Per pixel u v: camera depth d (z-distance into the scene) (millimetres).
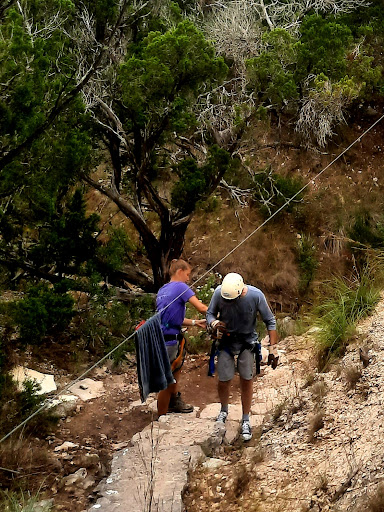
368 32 14508
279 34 11320
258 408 6684
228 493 5090
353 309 8219
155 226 13992
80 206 9969
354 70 12984
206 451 5805
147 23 11336
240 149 12156
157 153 11469
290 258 13000
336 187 14531
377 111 16188
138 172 10664
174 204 10641
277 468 5348
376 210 13953
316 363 7559
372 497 4406
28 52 6844
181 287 6320
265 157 14953
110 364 8805
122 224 13969
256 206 14133
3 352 7836
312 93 11688
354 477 4832
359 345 7191
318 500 4770
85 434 6672
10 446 5973
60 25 9617
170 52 9422
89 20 10367
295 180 14461
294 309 11586
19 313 7758
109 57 10641
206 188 10836
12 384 6996
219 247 13570
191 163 10500
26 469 5777
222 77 9820
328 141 15562
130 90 9547
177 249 11508
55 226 9539
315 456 5379
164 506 4875
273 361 5910
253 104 11344
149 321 6043
